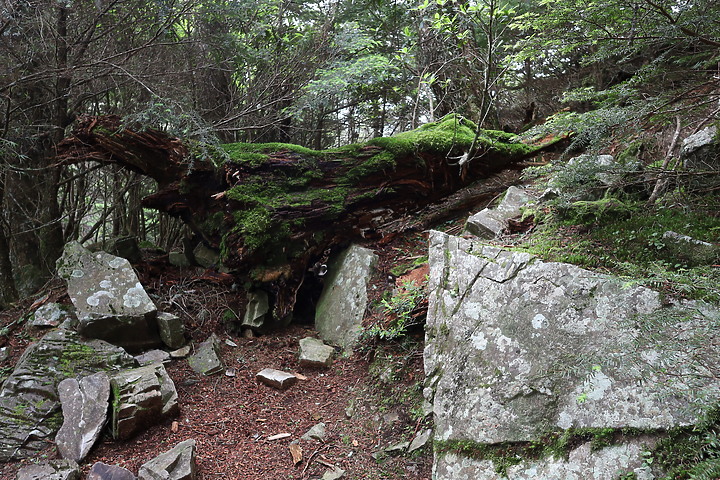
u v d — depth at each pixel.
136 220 8.90
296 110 6.50
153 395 3.40
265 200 4.66
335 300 4.81
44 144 5.62
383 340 4.02
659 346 1.82
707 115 3.02
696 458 1.87
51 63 5.02
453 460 2.63
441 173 5.28
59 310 4.26
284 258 4.77
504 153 5.41
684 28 2.45
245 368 4.22
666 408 2.06
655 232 2.83
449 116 5.89
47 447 3.20
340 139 11.41
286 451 3.21
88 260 4.39
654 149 4.20
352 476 2.92
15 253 6.55
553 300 2.68
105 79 5.85
